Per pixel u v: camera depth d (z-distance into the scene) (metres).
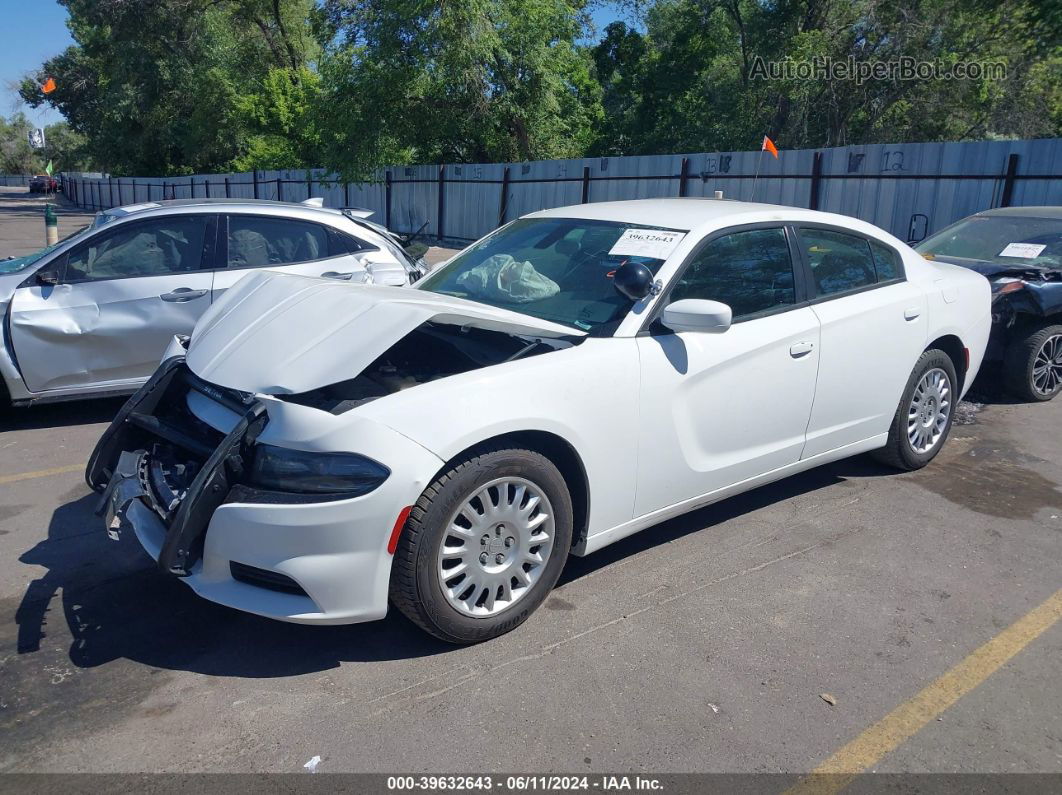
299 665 3.19
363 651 3.29
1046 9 18.47
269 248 6.49
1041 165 11.71
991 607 3.71
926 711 2.98
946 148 12.72
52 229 17.86
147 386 3.85
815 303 4.42
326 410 3.10
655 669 3.19
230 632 3.42
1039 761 2.74
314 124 25.20
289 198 31.03
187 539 3.01
